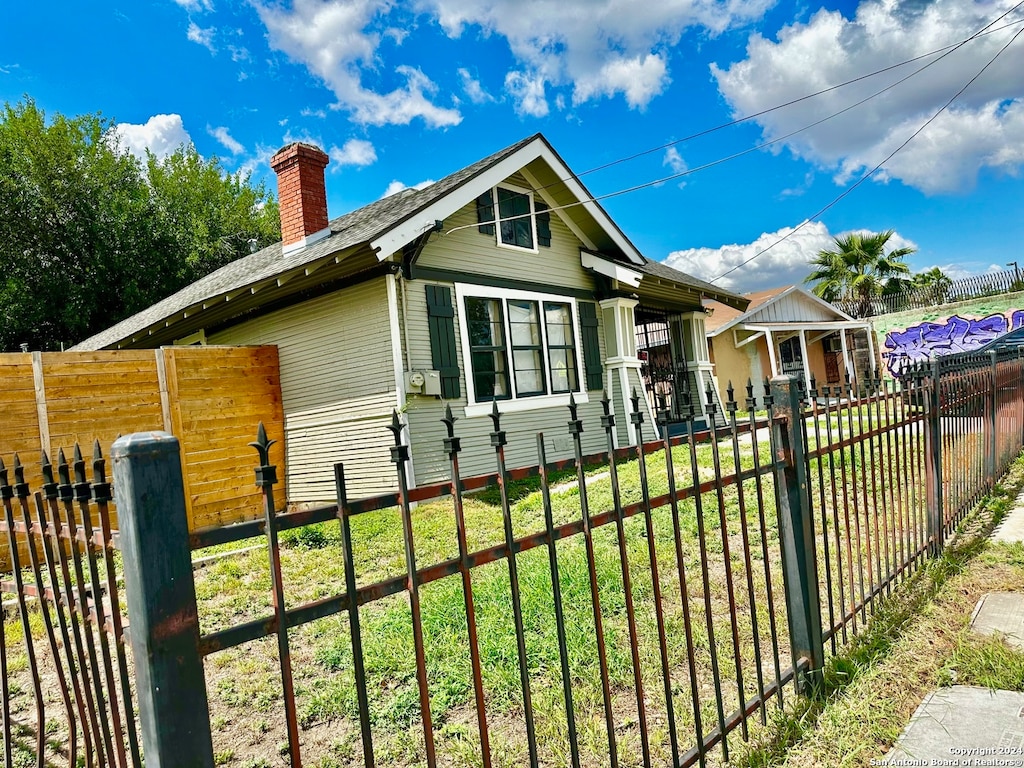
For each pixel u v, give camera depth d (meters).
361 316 8.55
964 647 2.72
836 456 7.12
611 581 3.88
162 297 23.08
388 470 8.20
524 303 10.20
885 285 26.02
